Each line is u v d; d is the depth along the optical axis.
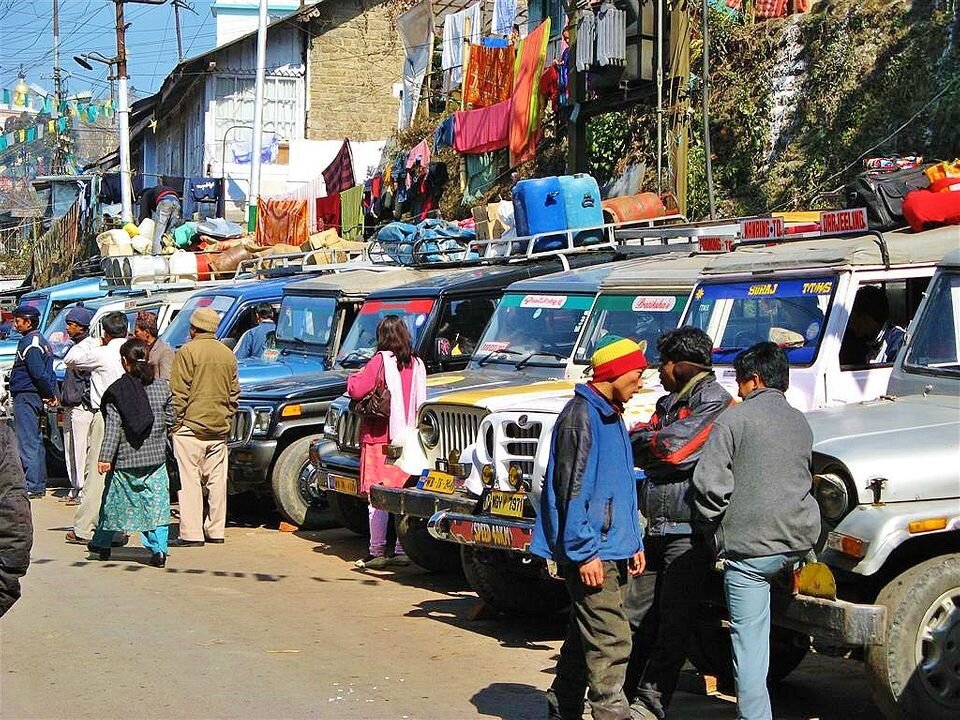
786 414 5.37
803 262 7.68
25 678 6.62
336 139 32.78
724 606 5.97
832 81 16.14
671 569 5.70
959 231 7.70
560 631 7.90
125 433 9.79
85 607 8.40
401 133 26.97
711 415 5.77
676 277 8.54
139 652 7.17
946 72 14.64
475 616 8.15
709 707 6.37
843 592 5.70
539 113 19.22
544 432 7.16
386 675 6.72
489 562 7.93
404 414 9.10
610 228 11.17
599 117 18.98
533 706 6.14
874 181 8.76
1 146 47.06
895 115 15.05
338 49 32.78
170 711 6.00
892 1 16.03
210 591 8.98
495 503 7.41
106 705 6.10
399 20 27.44
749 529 5.28
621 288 8.90
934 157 14.15
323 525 11.85
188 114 35.44
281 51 32.84
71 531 11.91
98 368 11.27
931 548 5.77
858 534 5.39
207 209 30.58
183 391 10.92
